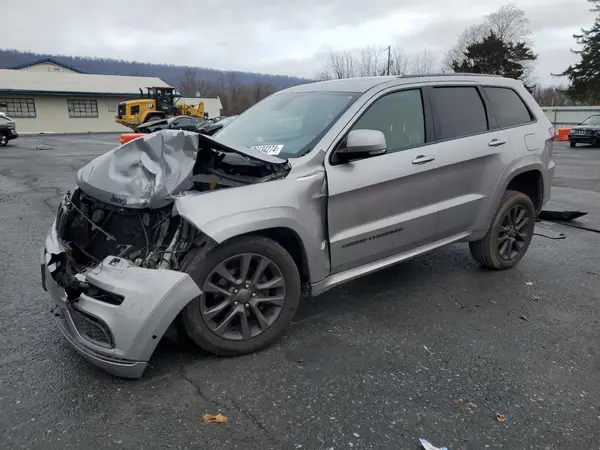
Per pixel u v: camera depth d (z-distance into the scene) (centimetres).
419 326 362
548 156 485
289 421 252
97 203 325
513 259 480
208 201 285
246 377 290
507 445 238
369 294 420
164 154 306
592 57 5169
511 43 5291
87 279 283
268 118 401
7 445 232
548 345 337
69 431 243
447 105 407
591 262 513
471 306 398
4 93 4031
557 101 5947
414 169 369
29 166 1396
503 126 447
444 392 279
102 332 276
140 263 286
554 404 270
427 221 390
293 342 334
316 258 331
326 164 330
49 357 310
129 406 262
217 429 245
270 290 319
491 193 434
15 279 444
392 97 374
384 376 295
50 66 6512
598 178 1170
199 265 285
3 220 679
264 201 299
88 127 4478
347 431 246
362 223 351
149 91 3441
